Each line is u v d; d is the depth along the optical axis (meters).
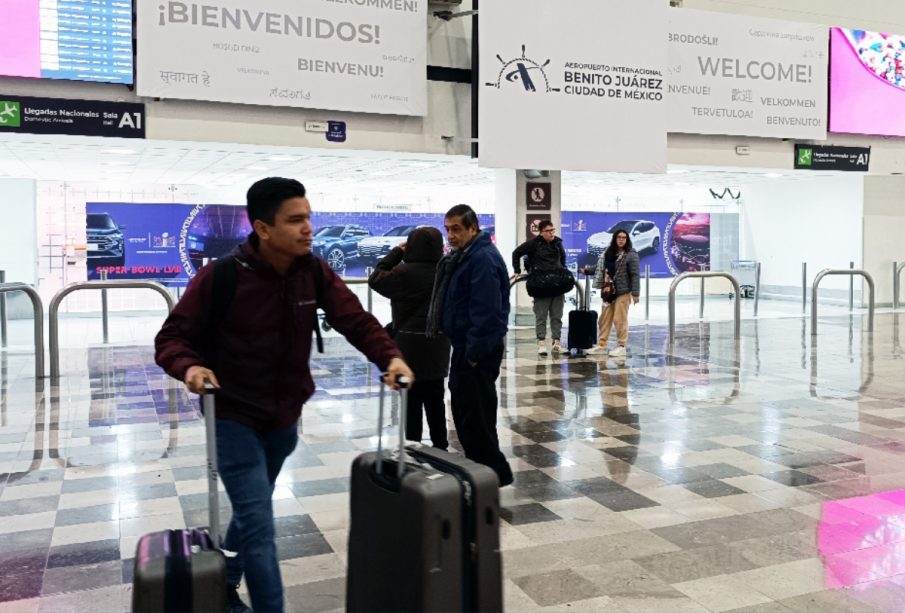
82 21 8.09
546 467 5.18
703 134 11.70
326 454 5.54
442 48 10.06
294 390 2.74
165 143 8.98
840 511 4.31
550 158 10.19
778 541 3.87
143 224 17.36
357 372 9.02
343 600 3.25
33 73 7.95
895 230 16.81
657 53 10.70
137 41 8.23
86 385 8.19
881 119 12.75
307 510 4.37
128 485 4.83
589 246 20.27
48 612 3.14
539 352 10.27
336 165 13.20
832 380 8.30
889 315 15.30
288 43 8.90
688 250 20.77
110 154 11.56
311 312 2.73
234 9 8.61
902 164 13.22
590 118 10.38
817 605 3.18
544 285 9.95
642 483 4.84
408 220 19.55
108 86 8.33
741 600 3.23
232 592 2.94
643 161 10.72
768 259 19.33
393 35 9.43
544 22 10.03
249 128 8.98
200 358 2.53
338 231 18.98
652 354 10.26
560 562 3.63
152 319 15.97
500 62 9.84
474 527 2.30
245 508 2.58
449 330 4.37
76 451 5.62
